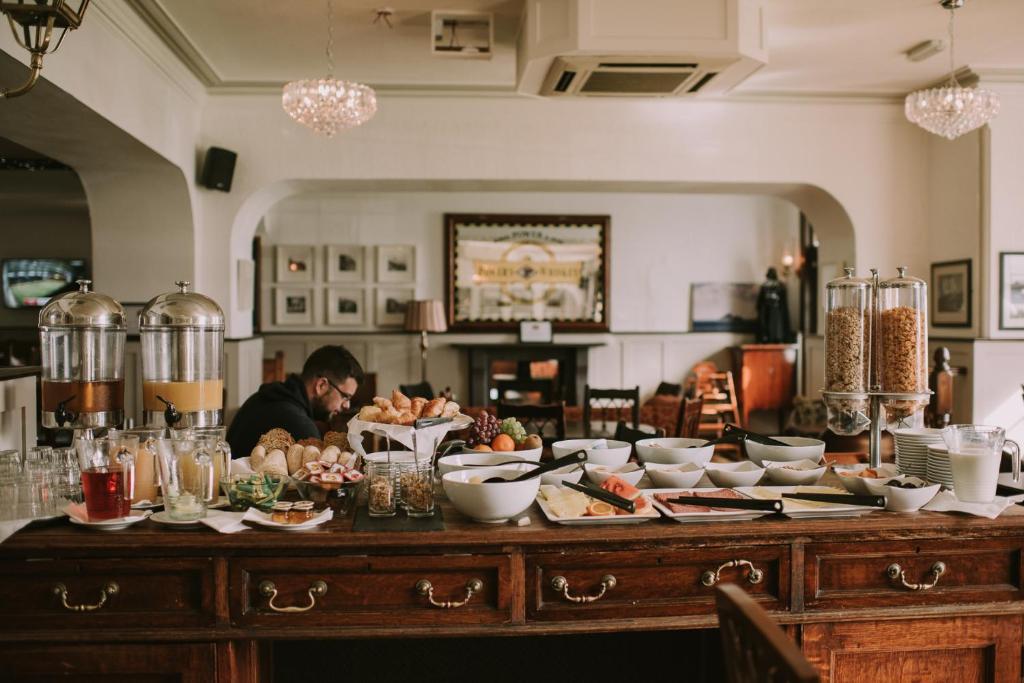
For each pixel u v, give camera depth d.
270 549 1.86
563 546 1.90
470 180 6.16
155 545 1.84
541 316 9.45
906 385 2.42
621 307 9.56
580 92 4.71
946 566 2.01
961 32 4.90
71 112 4.16
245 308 6.50
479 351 9.17
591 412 5.44
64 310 2.63
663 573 1.94
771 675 1.15
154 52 4.90
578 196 9.48
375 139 6.07
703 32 3.97
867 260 6.34
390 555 1.87
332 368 3.57
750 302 9.58
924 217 6.38
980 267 5.87
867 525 1.96
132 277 5.89
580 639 2.49
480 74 5.71
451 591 1.88
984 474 2.06
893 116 6.33
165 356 2.73
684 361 9.56
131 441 2.15
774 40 5.02
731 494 2.15
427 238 9.38
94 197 5.80
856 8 4.50
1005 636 2.03
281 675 2.43
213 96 5.97
